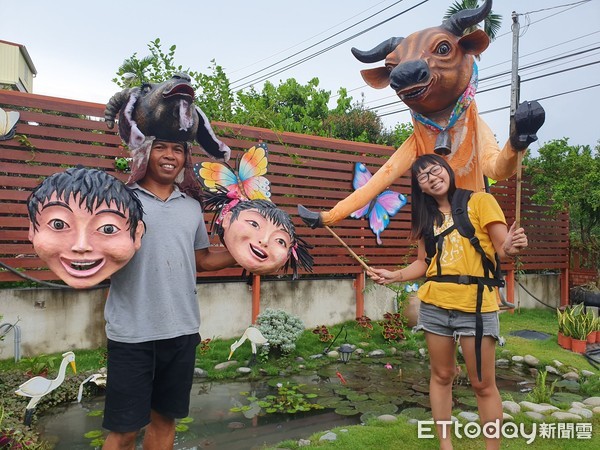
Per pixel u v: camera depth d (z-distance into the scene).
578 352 6.27
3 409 3.58
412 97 2.97
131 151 2.22
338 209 3.37
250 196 6.03
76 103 5.30
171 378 2.29
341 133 12.97
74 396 4.29
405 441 3.34
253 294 6.30
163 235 2.24
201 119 2.36
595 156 8.62
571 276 9.70
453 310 2.66
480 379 2.62
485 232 2.68
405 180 7.70
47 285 5.05
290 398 4.40
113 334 2.15
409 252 7.59
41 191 1.95
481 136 3.27
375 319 7.46
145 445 2.42
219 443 3.53
